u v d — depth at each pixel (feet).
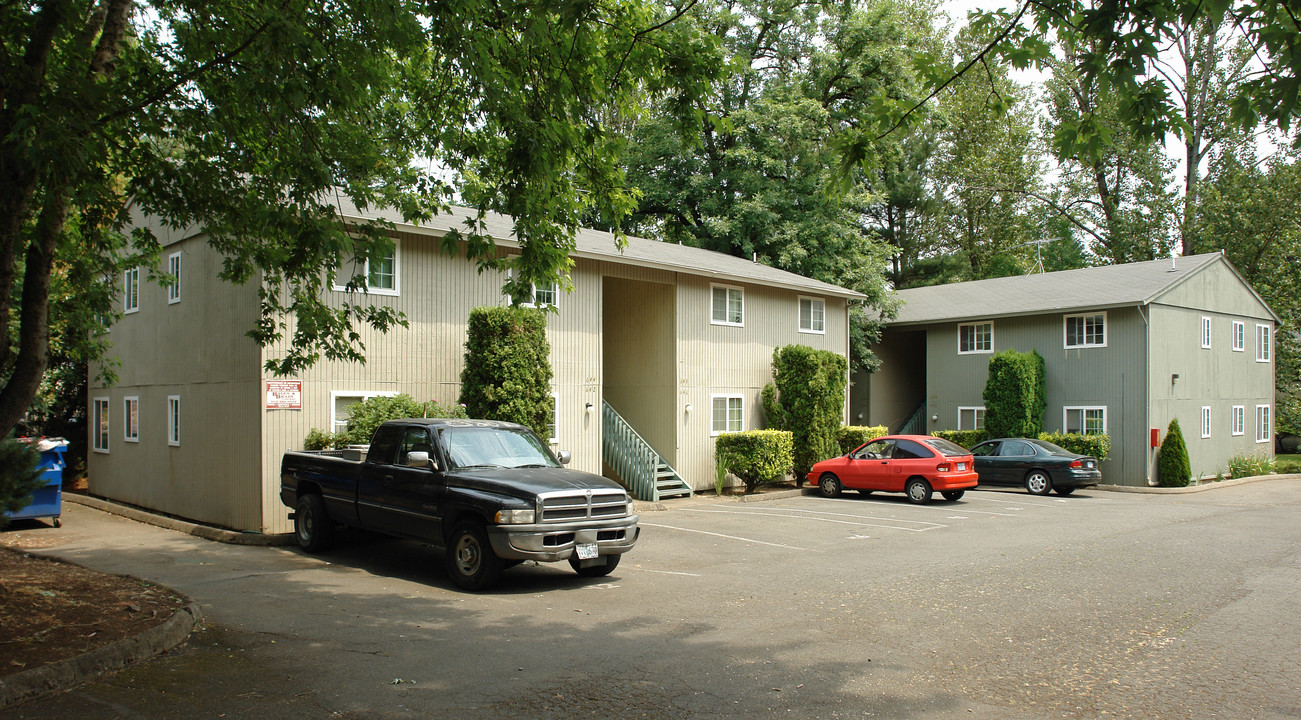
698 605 27.50
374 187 33.09
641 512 55.98
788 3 101.30
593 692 18.34
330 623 24.58
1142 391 84.89
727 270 73.05
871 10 101.30
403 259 51.01
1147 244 130.72
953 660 21.26
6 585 26.25
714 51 27.17
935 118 103.35
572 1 22.31
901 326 107.14
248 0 25.59
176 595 26.14
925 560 36.73
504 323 50.70
